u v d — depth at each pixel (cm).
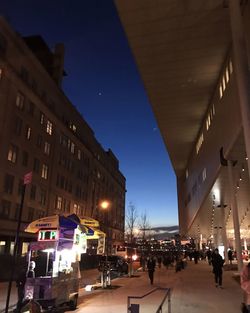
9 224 3934
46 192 5019
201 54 2786
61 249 1171
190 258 5988
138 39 2622
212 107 3581
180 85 3372
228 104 2695
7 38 4078
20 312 1076
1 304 1400
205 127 4144
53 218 1146
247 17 2073
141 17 2361
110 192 9819
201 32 2498
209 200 4197
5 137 3922
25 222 4288
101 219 8450
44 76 5091
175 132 4900
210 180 3669
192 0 2167
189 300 1422
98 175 8375
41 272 1191
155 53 2808
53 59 6031
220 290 1786
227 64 2753
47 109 5122
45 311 1117
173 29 2492
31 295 1076
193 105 3875
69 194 6025
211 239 7725
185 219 7588
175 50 2759
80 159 6819
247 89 1716
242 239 7406
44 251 1192
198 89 3456
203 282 2227
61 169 5662
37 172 4731
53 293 1082
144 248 8444
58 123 5553
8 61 4053
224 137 2877
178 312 1139
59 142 5622
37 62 4853
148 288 1928
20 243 4184
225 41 2594
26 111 4475
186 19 2362
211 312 1140
